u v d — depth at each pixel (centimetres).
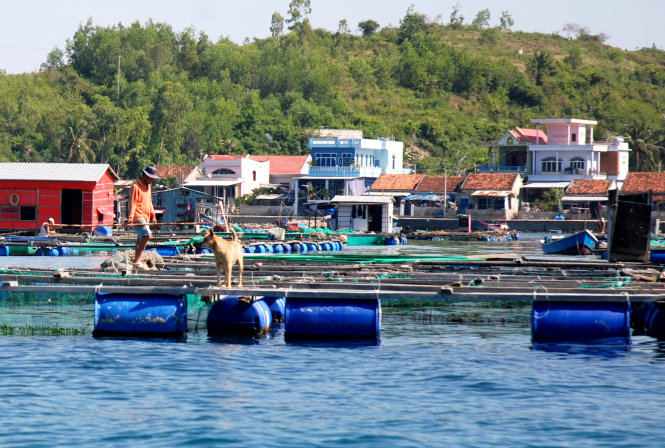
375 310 7250
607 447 4500
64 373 5953
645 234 11100
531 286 8038
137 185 8544
